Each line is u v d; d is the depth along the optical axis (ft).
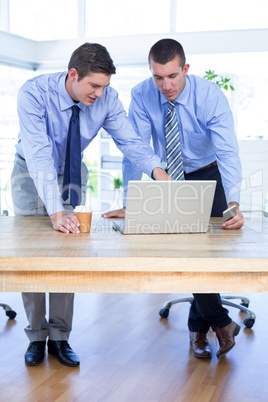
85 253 5.85
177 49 8.27
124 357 9.08
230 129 9.13
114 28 24.02
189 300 11.31
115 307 11.89
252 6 21.91
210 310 8.74
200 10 22.68
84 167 9.29
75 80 7.55
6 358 9.00
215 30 21.88
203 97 9.14
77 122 8.27
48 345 9.20
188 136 9.53
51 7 24.57
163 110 9.53
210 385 8.06
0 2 23.77
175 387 7.98
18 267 5.69
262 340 9.95
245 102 21.95
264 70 22.03
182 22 23.00
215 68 22.72
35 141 7.79
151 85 9.51
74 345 9.57
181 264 5.66
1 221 8.12
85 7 24.26
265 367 8.74
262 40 21.35
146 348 9.50
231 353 9.30
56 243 6.43
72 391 7.83
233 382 8.18
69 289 5.79
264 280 5.78
